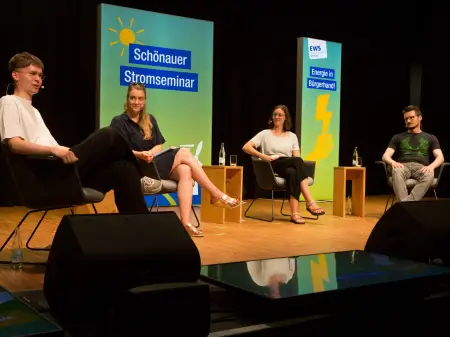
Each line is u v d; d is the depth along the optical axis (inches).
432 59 297.6
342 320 67.3
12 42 205.8
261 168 179.8
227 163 259.3
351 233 153.4
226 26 254.1
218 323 65.7
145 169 135.6
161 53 221.3
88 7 219.5
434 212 85.9
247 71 261.3
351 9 283.9
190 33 228.2
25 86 102.2
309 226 169.2
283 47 270.7
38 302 71.7
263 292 63.2
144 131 142.6
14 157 94.0
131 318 55.7
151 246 61.9
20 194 95.3
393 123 306.3
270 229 160.4
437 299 73.5
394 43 300.8
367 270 75.1
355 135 294.4
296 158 177.2
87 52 220.4
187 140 229.5
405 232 86.0
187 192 144.8
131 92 141.5
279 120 191.5
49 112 214.5
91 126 223.1
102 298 58.8
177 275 63.0
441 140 300.0
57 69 215.2
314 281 69.4
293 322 64.5
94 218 61.6
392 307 70.3
